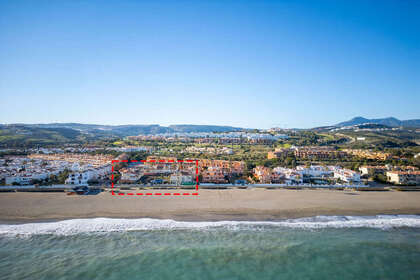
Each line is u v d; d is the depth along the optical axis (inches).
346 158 5767.7
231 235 1845.5
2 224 1985.7
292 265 1482.5
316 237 1820.9
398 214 2287.2
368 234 1876.2
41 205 2395.4
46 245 1686.8
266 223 2058.3
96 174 3801.7
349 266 1476.4
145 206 2401.6
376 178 3769.7
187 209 2337.6
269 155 5944.9
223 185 3211.1
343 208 2402.8
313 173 4212.6
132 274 1392.7
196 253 1600.6
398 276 1389.0
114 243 1721.2
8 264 1469.0
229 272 1416.1
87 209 2308.1
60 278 1352.1
